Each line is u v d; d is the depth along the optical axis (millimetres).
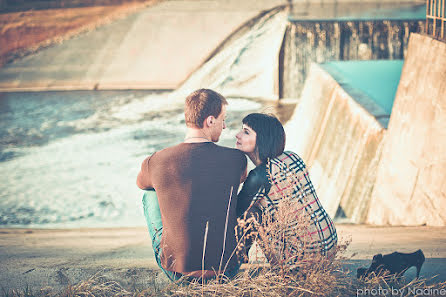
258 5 30781
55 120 20375
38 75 26688
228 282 2525
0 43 29016
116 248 4457
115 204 12750
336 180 9367
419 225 5980
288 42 21812
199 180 2475
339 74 13336
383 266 2770
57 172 14852
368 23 21016
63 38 29875
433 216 5742
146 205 2861
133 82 25625
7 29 29984
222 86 24109
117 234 6336
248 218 2734
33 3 32594
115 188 13711
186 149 2531
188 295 2451
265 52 24938
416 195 6211
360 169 8258
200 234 2447
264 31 26344
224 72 24781
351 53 21375
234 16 29094
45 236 6316
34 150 16812
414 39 7078
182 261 2463
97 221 11812
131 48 28219
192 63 26250
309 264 2551
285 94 22656
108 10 32438
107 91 24969
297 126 15531
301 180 2713
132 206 12625
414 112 6660
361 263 3092
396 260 2771
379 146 7781
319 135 11922
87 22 31062
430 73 6297
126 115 20938
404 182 6621
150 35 29047
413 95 6805
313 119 13328
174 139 17750
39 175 14680
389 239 4441
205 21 29203
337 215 8664
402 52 21125
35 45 28984
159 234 2689
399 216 6660
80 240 5543
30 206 12672
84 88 25484
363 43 21250
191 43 27547
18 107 22375
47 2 32844
